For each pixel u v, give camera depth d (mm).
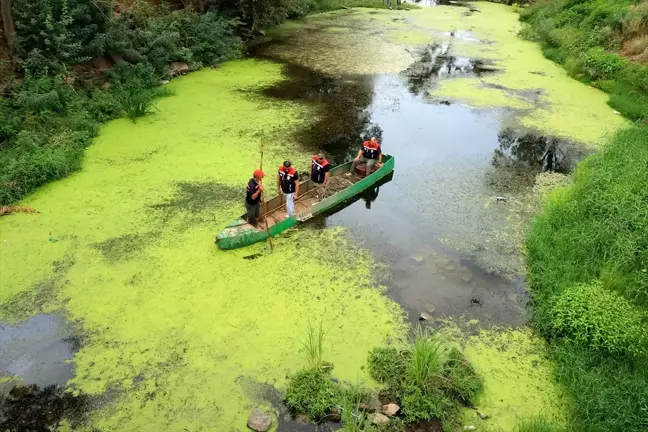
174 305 7738
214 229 9477
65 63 13695
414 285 8422
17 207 9742
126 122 13734
